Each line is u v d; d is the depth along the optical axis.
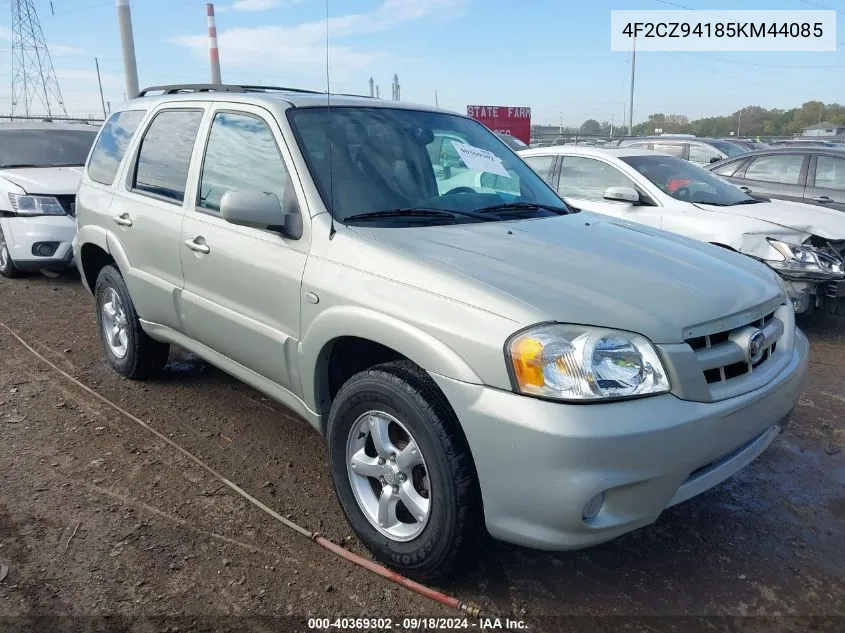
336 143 3.32
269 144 3.34
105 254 4.79
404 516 2.84
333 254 2.90
